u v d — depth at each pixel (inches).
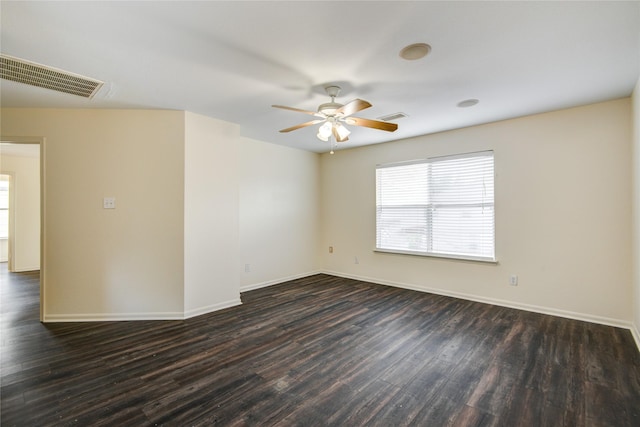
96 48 85.0
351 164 216.8
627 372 91.2
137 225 135.7
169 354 102.7
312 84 109.1
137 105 130.1
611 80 107.0
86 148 132.6
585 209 133.0
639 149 106.4
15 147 213.0
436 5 67.7
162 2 66.1
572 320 134.2
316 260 233.1
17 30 76.1
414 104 129.0
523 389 83.2
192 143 140.9
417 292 180.7
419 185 183.9
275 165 203.6
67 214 131.7
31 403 76.3
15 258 244.8
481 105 130.7
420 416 72.4
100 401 77.2
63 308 132.3
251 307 153.6
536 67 97.0
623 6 67.8
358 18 72.4
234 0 65.6
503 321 133.1
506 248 152.9
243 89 113.5
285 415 72.4
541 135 142.2
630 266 124.2
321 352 104.7
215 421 70.2
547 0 65.9
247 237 187.3
